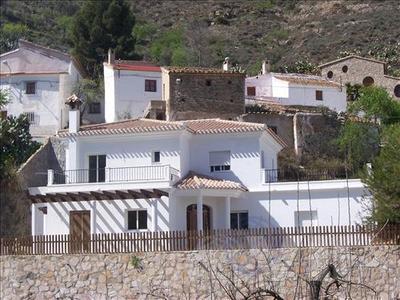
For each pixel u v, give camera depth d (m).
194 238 58.00
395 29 146.50
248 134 68.56
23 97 98.88
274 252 56.53
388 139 62.47
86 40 126.19
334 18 160.50
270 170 68.81
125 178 68.06
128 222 66.19
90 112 101.00
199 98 86.88
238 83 87.88
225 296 56.22
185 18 172.00
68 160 69.88
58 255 59.75
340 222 65.06
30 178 73.56
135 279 58.19
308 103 100.06
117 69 95.25
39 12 175.38
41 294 59.53
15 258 60.41
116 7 126.69
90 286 58.81
